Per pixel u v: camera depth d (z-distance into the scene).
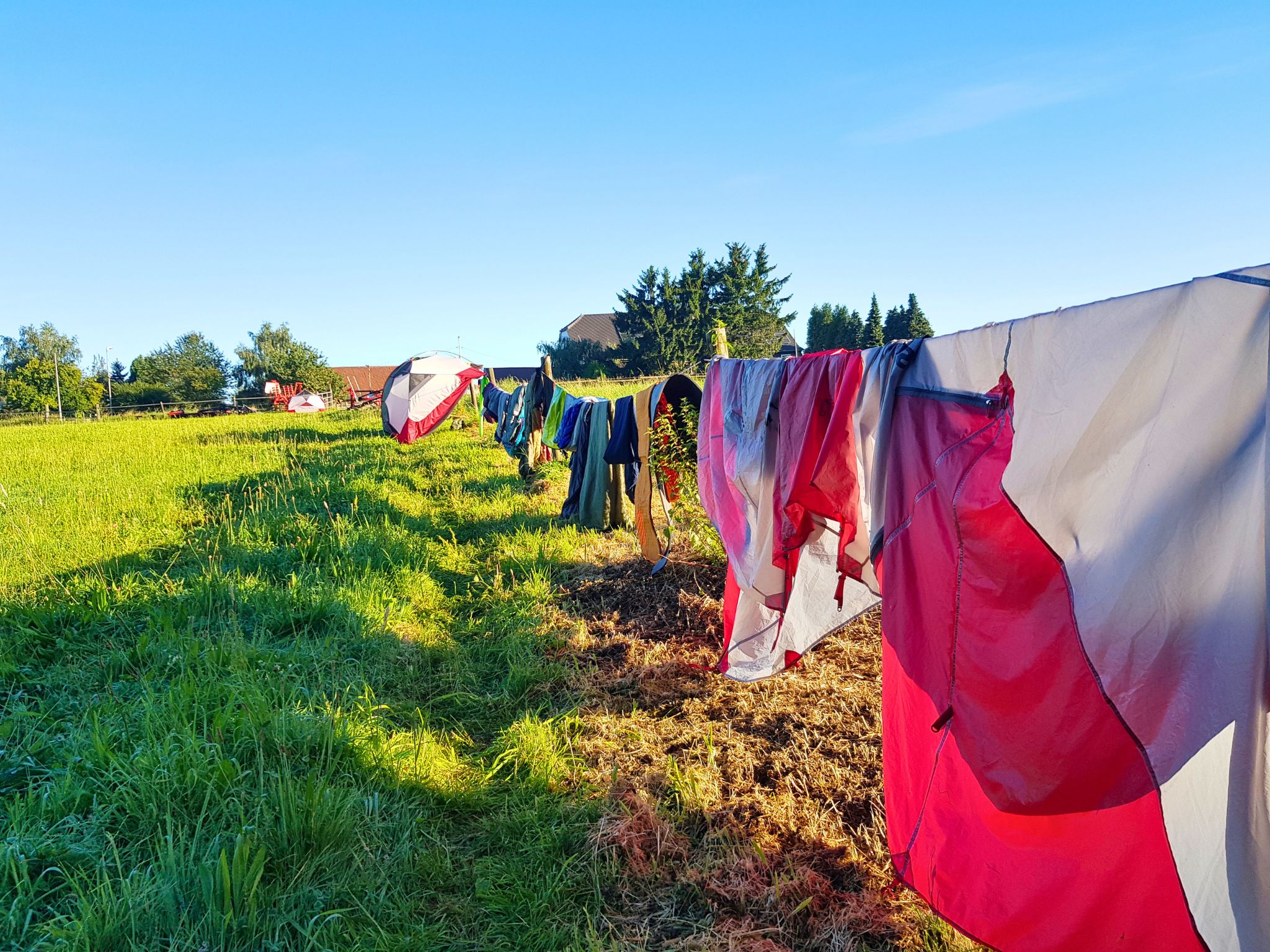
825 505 3.19
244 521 7.97
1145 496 1.73
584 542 7.46
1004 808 2.13
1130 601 1.75
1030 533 2.05
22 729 3.79
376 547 7.16
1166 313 1.69
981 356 2.29
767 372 3.68
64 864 2.84
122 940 2.49
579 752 3.90
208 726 3.77
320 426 21.80
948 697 2.38
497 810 3.49
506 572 6.92
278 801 3.17
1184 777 1.68
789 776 3.58
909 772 2.61
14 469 12.45
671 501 6.21
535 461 10.84
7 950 2.44
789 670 4.68
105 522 8.16
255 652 4.68
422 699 4.58
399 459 13.59
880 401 2.81
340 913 2.69
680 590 6.02
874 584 3.28
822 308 73.19
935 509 2.43
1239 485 1.58
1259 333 1.53
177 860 2.80
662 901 2.88
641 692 4.54
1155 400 1.72
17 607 5.17
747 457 3.79
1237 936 1.58
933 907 2.53
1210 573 1.62
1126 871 1.92
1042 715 2.03
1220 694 1.60
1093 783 1.93
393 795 3.48
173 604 5.44
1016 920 2.21
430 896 2.93
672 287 53.69
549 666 4.90
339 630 5.36
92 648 4.77
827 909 2.79
